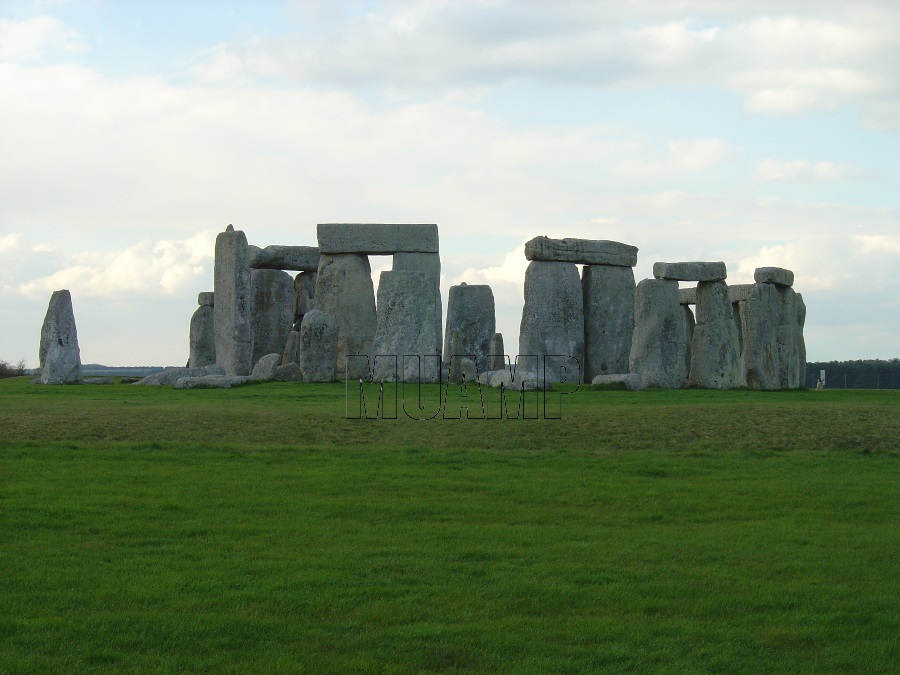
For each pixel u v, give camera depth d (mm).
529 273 45781
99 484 19797
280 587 13984
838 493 19859
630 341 47406
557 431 25156
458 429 25281
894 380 76250
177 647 11969
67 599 13438
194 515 17797
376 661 11664
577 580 14500
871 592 14180
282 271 50375
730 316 42875
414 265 45562
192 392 34406
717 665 11742
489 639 12336
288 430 25078
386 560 15328
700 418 26359
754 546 16375
